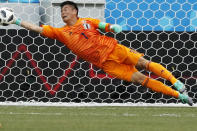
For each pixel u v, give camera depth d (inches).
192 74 1024.2
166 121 681.6
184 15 1110.4
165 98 1053.8
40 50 1023.0
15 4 1101.1
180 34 1034.7
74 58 1021.8
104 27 788.0
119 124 628.7
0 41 1014.4
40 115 772.6
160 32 1035.3
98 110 891.4
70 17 798.5
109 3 1106.1
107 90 1035.3
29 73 1020.5
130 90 1047.0
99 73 1029.2
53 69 1006.4
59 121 666.2
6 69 1015.6
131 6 1111.0
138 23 1112.8
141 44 1028.5
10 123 631.2
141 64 786.8
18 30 1023.6
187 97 777.6
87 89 1028.5
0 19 755.4
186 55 1031.0
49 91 1026.7
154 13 1093.8
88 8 1100.5
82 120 685.9
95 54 799.7
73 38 801.6
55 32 804.6
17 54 1018.1
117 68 798.5
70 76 1024.2
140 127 593.3
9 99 1040.8
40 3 1095.0
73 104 992.9
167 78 778.2
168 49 1024.9
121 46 790.5
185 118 739.4
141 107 970.7
